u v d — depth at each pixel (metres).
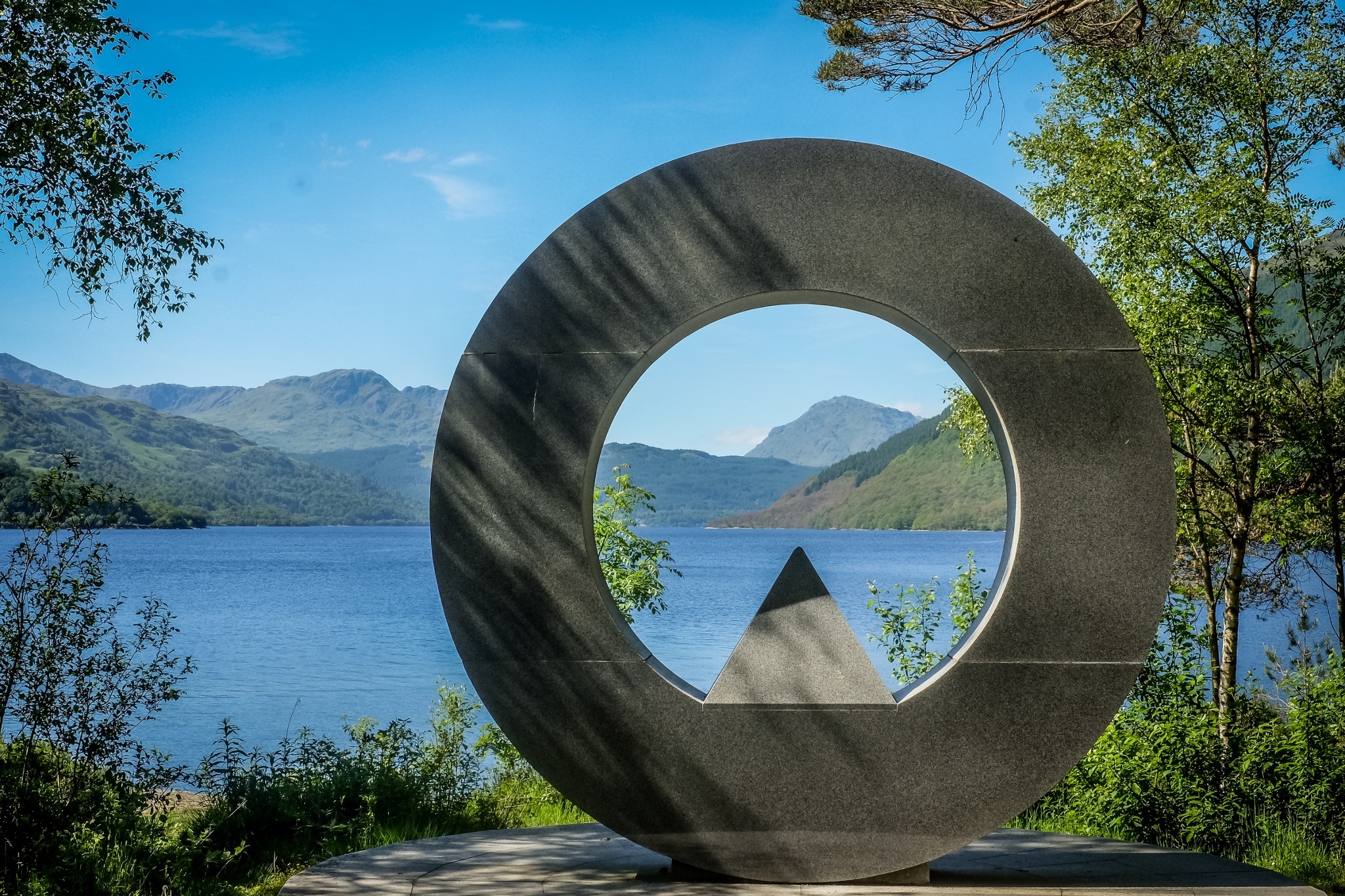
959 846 4.91
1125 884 5.05
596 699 4.99
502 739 9.05
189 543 128.88
